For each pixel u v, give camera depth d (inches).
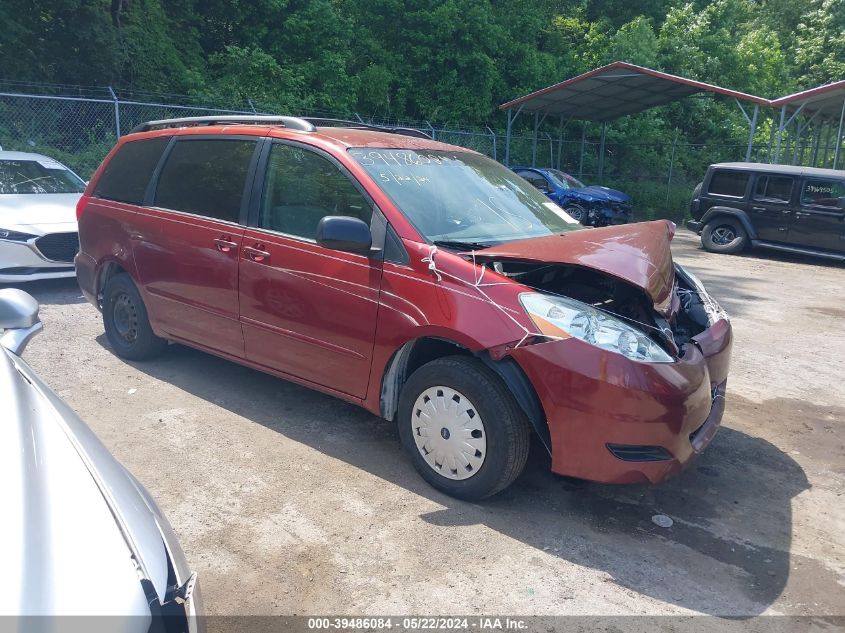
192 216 182.4
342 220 139.2
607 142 1022.4
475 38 879.7
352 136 169.9
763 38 1253.7
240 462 153.1
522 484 150.2
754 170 543.5
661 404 123.4
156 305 194.4
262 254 163.8
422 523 132.2
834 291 410.3
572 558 123.6
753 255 562.9
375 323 144.9
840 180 507.2
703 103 1091.3
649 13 1203.9
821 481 159.9
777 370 247.3
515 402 131.5
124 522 68.7
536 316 128.2
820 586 119.2
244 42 760.3
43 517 64.4
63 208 304.5
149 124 212.2
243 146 177.3
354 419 177.6
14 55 544.7
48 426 80.4
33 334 105.7
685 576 120.3
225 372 206.2
